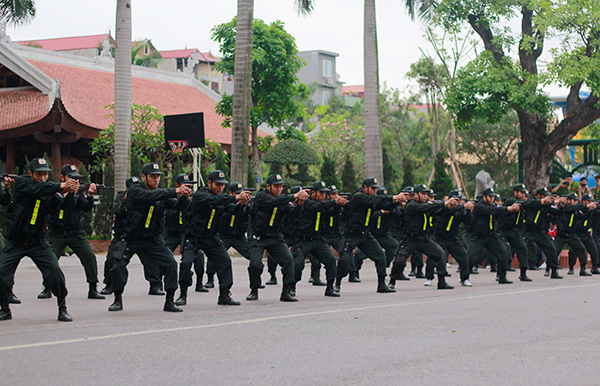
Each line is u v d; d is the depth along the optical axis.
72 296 11.54
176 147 22.12
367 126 21.12
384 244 13.15
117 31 20.75
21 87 33.94
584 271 16.50
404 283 14.70
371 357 6.10
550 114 25.12
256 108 32.25
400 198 11.78
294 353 6.27
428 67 35.00
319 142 43.56
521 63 24.52
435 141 37.22
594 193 25.33
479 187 23.69
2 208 22.34
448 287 13.02
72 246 11.05
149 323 8.15
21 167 35.25
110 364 5.80
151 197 9.07
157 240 9.44
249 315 8.90
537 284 13.98
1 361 5.91
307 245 11.40
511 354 6.26
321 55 82.12
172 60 79.88
